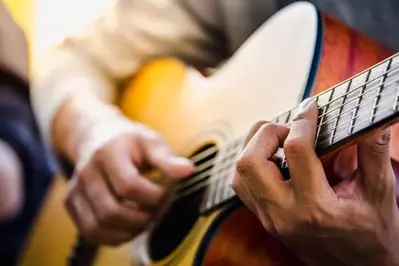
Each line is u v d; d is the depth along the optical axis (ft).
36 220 4.16
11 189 5.11
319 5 3.62
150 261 3.54
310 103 2.75
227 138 3.49
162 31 4.15
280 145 2.82
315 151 2.71
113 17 4.30
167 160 3.57
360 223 2.77
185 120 3.77
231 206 3.20
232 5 4.03
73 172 4.16
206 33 4.13
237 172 2.90
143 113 4.06
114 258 3.79
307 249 2.94
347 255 2.90
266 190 2.79
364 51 3.19
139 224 3.67
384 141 2.66
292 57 3.29
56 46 4.51
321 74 3.15
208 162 3.42
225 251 3.22
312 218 2.76
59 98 4.25
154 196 3.59
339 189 2.79
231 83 3.59
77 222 3.88
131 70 4.19
